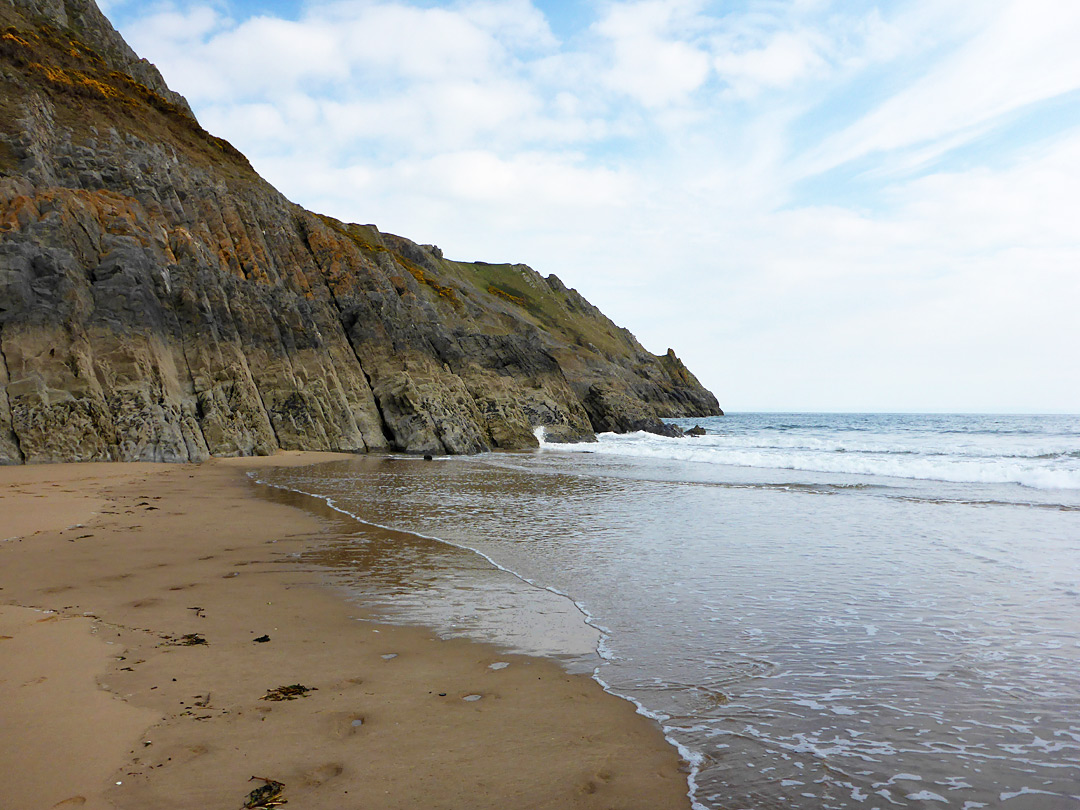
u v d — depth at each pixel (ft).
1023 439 193.57
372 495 66.69
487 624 26.12
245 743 15.65
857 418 517.55
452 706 18.31
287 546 40.98
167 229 118.62
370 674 20.62
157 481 72.43
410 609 28.09
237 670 20.51
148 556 36.70
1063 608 28.22
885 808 13.66
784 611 27.89
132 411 88.63
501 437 164.45
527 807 13.28
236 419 110.01
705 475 90.02
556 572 34.99
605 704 18.65
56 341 85.81
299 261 154.40
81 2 164.14
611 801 13.64
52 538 40.50
